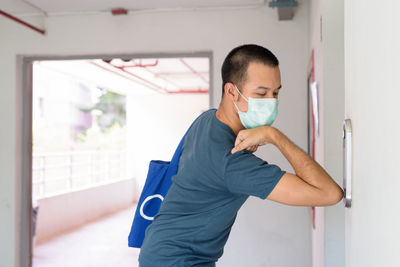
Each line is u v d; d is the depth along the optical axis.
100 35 3.53
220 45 3.42
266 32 3.37
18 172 3.62
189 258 1.13
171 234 1.14
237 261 3.44
